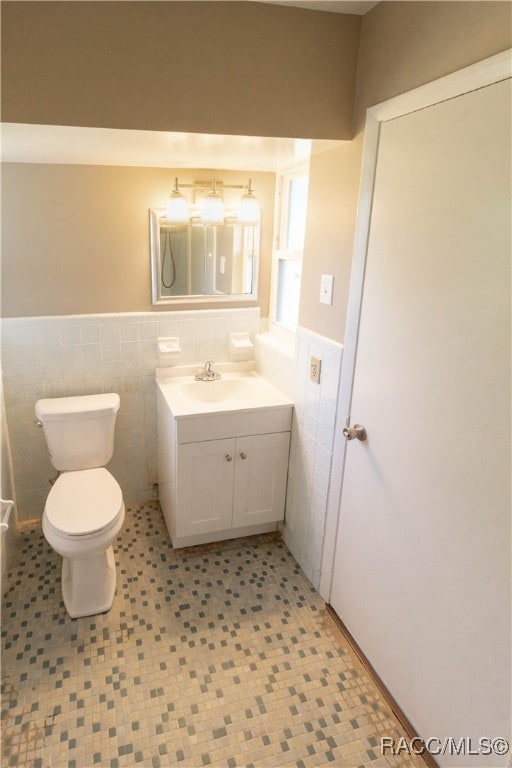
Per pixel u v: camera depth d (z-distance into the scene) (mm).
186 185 2387
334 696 1712
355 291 1695
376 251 1568
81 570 2000
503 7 1054
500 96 1068
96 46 1342
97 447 2350
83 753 1508
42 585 2172
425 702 1506
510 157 1058
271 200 2572
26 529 2533
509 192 1066
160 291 2506
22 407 2414
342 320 1820
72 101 1365
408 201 1398
